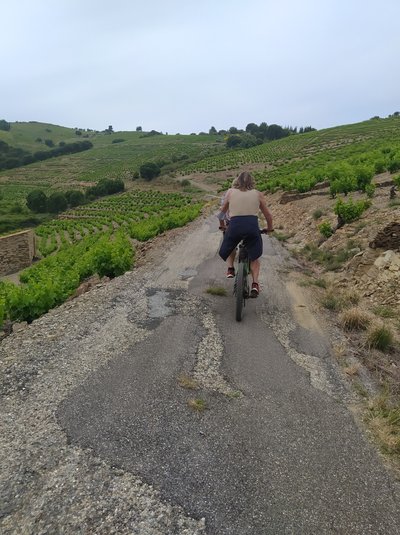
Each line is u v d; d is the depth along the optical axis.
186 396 3.48
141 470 2.62
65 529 2.20
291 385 3.78
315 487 2.55
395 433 3.14
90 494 2.42
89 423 3.07
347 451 2.91
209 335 4.82
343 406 3.49
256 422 3.18
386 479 2.67
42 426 3.03
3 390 3.54
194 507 2.36
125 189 102.75
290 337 4.89
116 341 4.57
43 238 58.03
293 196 22.22
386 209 10.95
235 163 105.56
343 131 118.88
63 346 4.42
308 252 10.69
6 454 2.73
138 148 175.75
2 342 4.71
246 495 2.46
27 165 158.38
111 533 2.18
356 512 2.39
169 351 4.34
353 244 9.31
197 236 13.52
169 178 104.06
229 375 3.90
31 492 2.43
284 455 2.83
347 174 18.27
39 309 7.71
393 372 4.30
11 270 37.88
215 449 2.85
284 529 2.25
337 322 5.48
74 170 144.12
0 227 76.00
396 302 6.49
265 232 5.54
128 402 3.36
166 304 5.91
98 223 65.50
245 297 5.35
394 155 24.80
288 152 103.69
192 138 193.75
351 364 4.30
